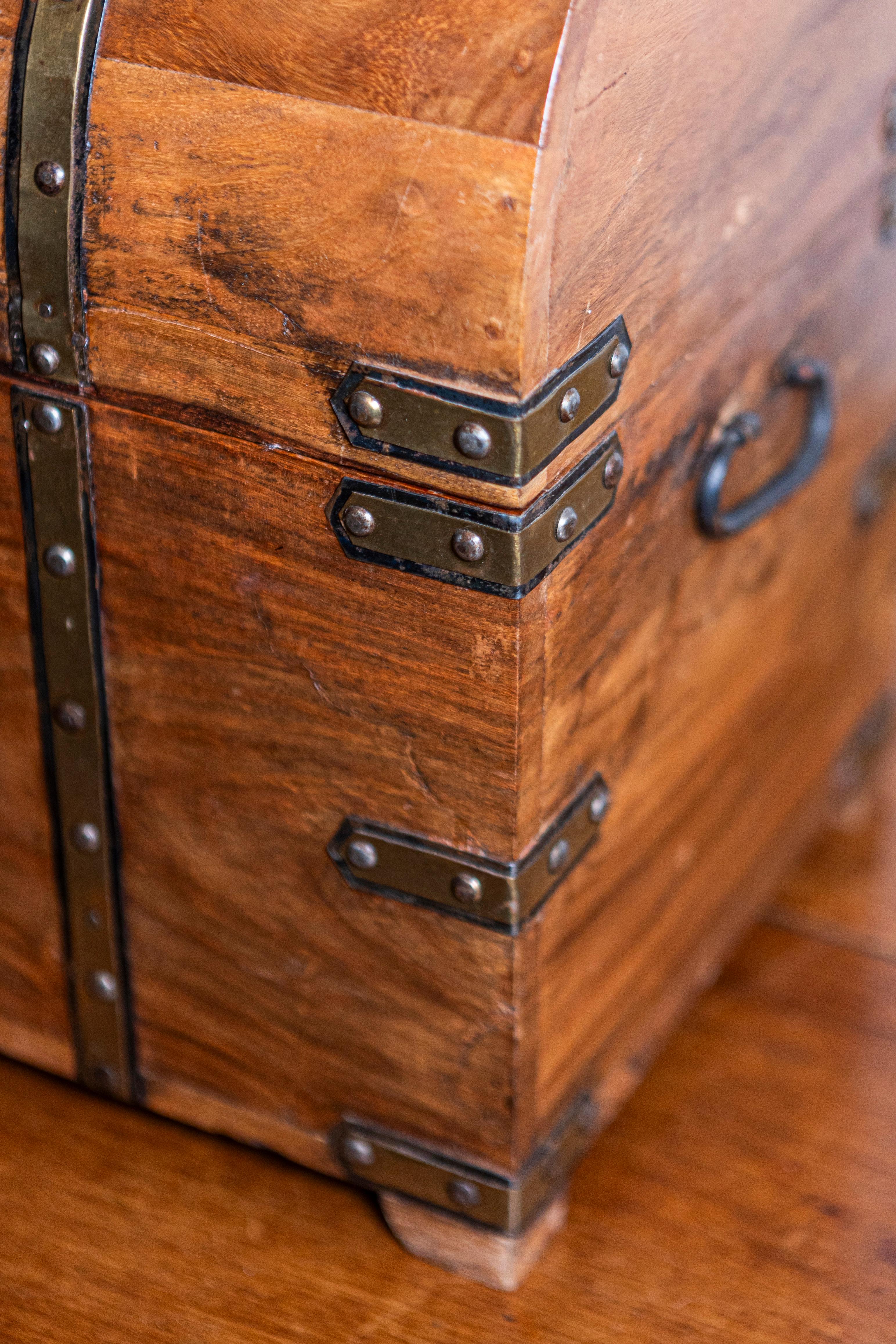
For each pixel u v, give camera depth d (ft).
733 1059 3.51
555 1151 3.12
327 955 2.99
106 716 2.97
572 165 2.51
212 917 3.05
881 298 3.51
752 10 2.80
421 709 2.76
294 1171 3.28
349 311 2.59
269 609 2.79
